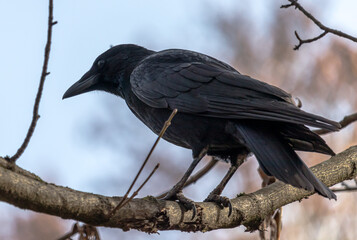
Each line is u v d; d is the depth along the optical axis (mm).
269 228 10773
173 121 10492
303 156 18047
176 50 11773
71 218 7172
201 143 10312
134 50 12766
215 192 10289
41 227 17188
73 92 12688
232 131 9875
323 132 12969
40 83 6812
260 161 8953
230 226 9477
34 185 6777
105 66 12703
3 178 6508
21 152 6766
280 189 10031
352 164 10664
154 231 8359
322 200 15523
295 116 9047
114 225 7668
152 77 11031
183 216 8758
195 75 10578
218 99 10062
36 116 6770
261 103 9594
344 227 15203
